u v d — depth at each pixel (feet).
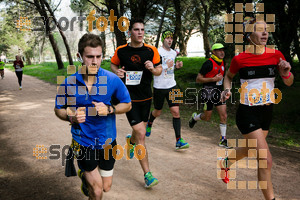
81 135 7.77
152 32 39.17
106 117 7.86
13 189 11.05
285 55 27.30
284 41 27.09
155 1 35.86
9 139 17.70
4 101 32.22
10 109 27.37
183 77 45.34
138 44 11.23
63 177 12.14
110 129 8.00
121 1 35.01
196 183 11.55
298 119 23.43
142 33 11.01
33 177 12.15
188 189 11.02
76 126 7.77
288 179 12.00
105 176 8.30
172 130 20.33
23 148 15.87
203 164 13.62
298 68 34.73
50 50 244.42
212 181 11.73
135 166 13.38
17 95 37.22
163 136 18.69
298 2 25.49
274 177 12.19
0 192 10.77
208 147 16.33
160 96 15.58
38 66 137.80
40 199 10.27
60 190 10.98
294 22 26.48
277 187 11.20
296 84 31.81
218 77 15.57
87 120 7.70
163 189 11.04
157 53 11.51
